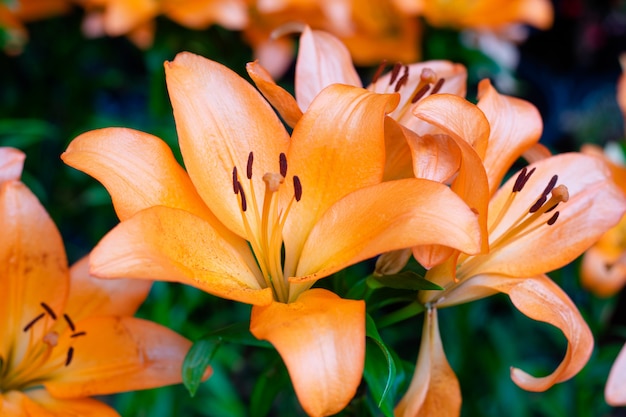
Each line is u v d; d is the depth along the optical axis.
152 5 0.78
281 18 0.83
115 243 0.43
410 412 0.50
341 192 0.48
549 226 0.51
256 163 0.49
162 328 0.52
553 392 0.83
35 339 0.52
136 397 0.73
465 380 0.76
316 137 0.48
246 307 0.92
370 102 0.47
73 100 0.94
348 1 0.80
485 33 0.87
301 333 0.42
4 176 0.51
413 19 0.80
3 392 0.53
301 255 0.48
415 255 0.46
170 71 0.48
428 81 0.51
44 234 0.51
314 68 0.54
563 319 0.49
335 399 0.41
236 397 0.90
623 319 1.03
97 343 0.52
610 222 0.51
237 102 0.49
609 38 1.43
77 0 0.82
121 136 0.47
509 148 0.51
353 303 0.43
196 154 0.48
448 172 0.46
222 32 0.84
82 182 0.92
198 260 0.46
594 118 1.41
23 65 0.96
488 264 0.51
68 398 0.52
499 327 0.91
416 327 0.91
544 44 1.45
